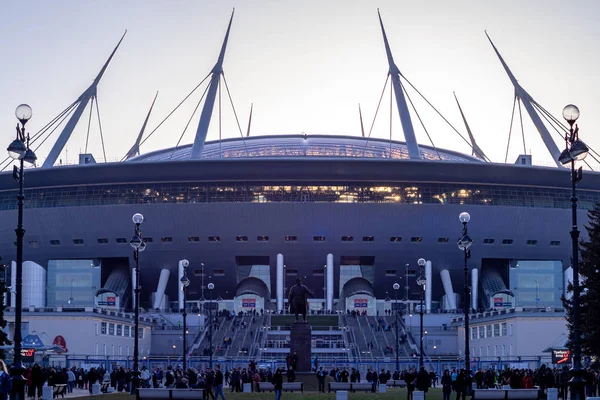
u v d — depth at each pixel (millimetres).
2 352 59375
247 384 61250
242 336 117562
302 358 60281
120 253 145750
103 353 97312
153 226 142625
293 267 146500
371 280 155375
